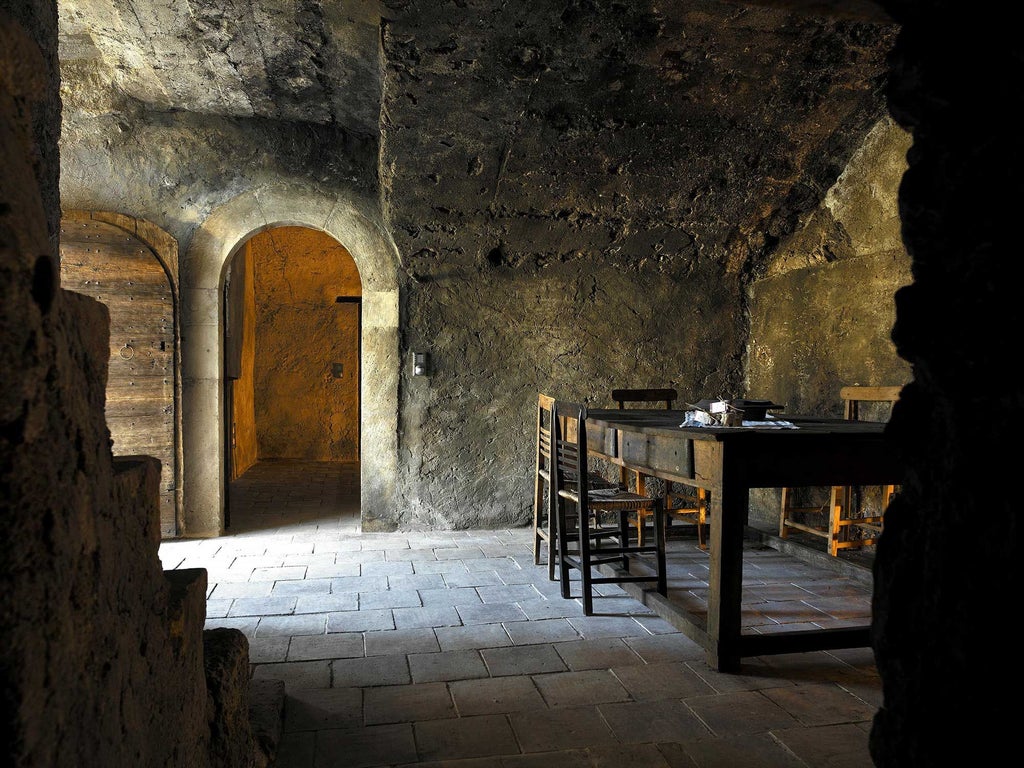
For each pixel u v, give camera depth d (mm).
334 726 2541
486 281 5629
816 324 5402
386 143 4695
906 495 1042
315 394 9844
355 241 5449
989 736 835
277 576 4344
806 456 3090
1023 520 797
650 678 2963
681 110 4602
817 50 4188
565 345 5777
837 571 4406
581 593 4066
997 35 855
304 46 4141
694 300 6016
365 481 5512
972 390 896
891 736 1023
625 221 5512
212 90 4781
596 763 2326
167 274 5133
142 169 5145
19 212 842
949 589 919
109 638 1094
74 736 940
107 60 4430
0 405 799
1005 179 848
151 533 1370
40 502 867
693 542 5277
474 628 3508
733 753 2396
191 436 5277
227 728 1861
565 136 4723
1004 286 845
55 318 931
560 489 4113
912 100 1007
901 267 4664
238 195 5285
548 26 3826
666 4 3727
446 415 5598
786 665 3119
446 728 2537
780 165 5137
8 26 899
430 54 3992
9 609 803
